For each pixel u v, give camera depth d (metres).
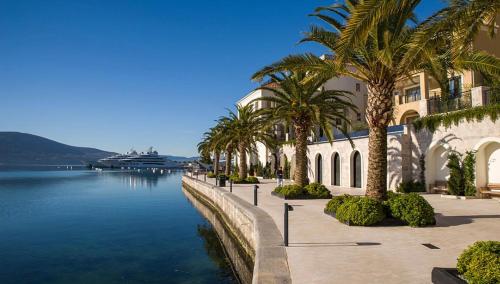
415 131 24.66
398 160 25.06
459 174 21.05
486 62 11.43
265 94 52.06
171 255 16.38
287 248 8.62
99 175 132.12
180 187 66.44
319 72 14.29
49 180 94.62
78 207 35.72
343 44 7.88
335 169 33.88
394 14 11.78
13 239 20.30
